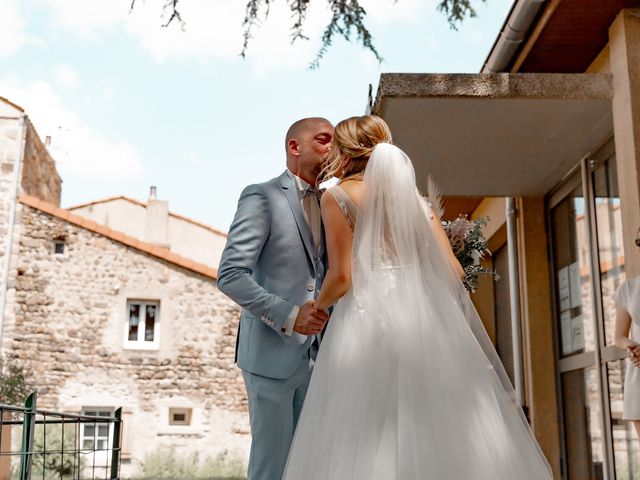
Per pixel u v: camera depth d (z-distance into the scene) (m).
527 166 6.70
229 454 18.03
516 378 7.84
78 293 18.30
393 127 5.70
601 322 6.32
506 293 9.56
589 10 5.29
